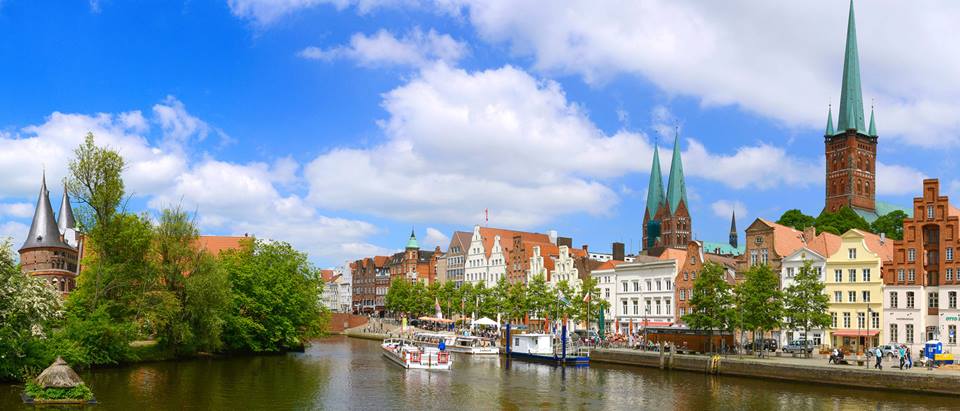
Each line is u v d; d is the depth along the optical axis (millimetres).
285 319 118625
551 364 107625
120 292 89688
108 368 85812
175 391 70688
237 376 84250
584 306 141750
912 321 106812
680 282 138375
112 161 89438
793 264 120188
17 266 67500
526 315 172125
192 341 98875
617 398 73688
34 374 68625
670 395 75688
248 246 122688
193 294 95938
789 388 80500
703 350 108188
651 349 111062
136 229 89625
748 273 102812
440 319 163000
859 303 112188
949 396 71625
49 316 70062
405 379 87062
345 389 77562
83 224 88750
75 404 60781
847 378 79188
